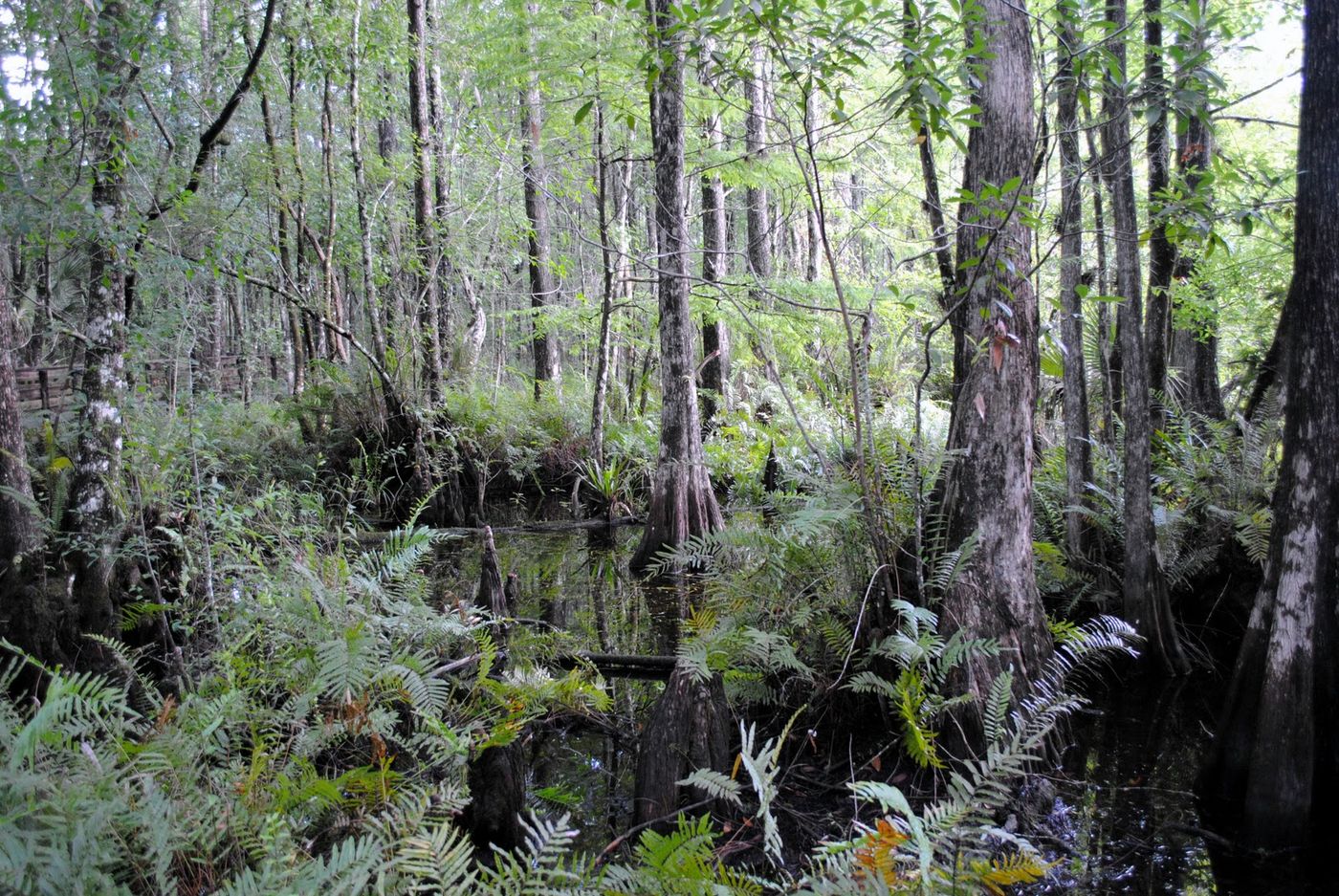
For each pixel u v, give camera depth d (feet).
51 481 18.66
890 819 8.51
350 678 11.09
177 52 23.26
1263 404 23.76
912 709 13.80
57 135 18.07
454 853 8.14
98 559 15.94
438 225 42.83
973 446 15.37
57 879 6.48
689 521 30.78
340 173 43.09
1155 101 15.47
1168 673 19.12
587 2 36.40
